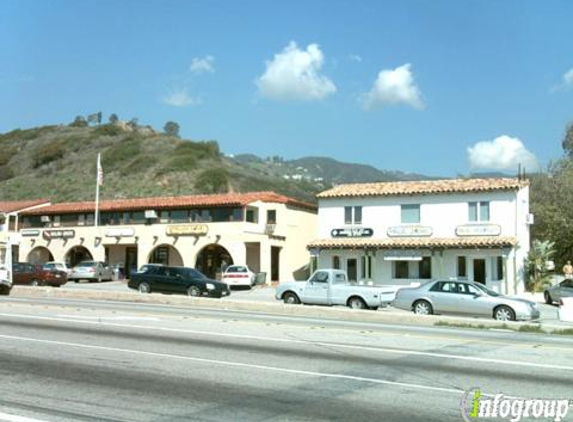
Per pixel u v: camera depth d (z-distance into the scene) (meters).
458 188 41.88
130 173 94.69
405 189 43.59
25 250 57.72
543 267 40.81
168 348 12.86
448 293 23.66
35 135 119.56
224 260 51.91
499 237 40.41
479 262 41.06
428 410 8.26
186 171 92.75
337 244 43.84
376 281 43.28
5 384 9.46
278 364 11.30
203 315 20.48
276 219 51.53
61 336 14.33
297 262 53.28
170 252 53.66
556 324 20.84
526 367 11.33
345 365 11.35
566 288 33.56
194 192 87.44
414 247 41.88
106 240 53.75
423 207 42.81
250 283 43.84
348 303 27.14
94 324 16.67
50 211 57.16
